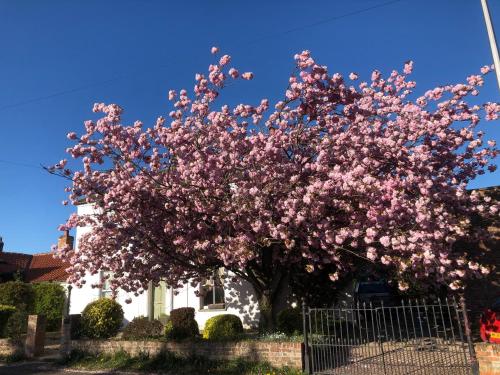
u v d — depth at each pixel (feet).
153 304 56.13
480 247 42.42
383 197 31.22
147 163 37.19
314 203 31.81
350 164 34.14
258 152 33.63
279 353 32.55
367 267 40.91
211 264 38.45
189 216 35.99
